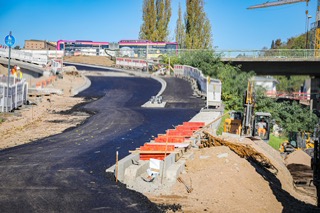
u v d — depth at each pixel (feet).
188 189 46.91
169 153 57.00
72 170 51.37
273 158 75.82
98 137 74.02
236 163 55.93
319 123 56.08
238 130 91.04
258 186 51.75
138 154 56.08
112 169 51.93
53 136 74.23
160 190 46.75
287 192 57.06
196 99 130.21
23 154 59.41
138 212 38.11
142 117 97.35
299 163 84.89
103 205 39.37
